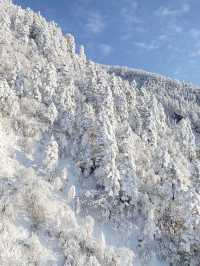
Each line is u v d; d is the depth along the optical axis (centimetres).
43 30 12575
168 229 6012
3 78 8125
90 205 5809
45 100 8225
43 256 4272
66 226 5006
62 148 6950
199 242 5731
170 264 5600
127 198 6094
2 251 3816
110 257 4722
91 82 9269
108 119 7050
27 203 4956
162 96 19012
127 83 11825
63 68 10094
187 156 9412
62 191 5884
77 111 8181
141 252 5462
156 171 6938
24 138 6762
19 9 13838
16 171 5650
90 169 6588
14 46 10662
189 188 6244
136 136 8050
